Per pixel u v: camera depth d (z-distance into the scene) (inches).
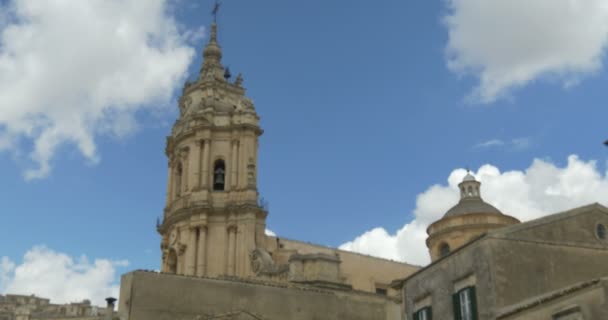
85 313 3821.4
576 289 1077.1
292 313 1526.8
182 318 1401.3
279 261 2571.4
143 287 1391.5
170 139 2987.2
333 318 1578.5
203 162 2783.0
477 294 1259.2
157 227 2896.2
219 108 2923.2
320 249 2819.9
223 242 2659.9
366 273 2778.1
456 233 2650.1
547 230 1305.4
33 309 4298.7
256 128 2849.4
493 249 1242.0
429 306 1401.3
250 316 1453.0
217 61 3102.9
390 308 1674.5
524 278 1237.1
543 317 1115.9
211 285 1461.6
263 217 2709.2
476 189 2834.6
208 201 2706.7
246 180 2743.6
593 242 1343.5
